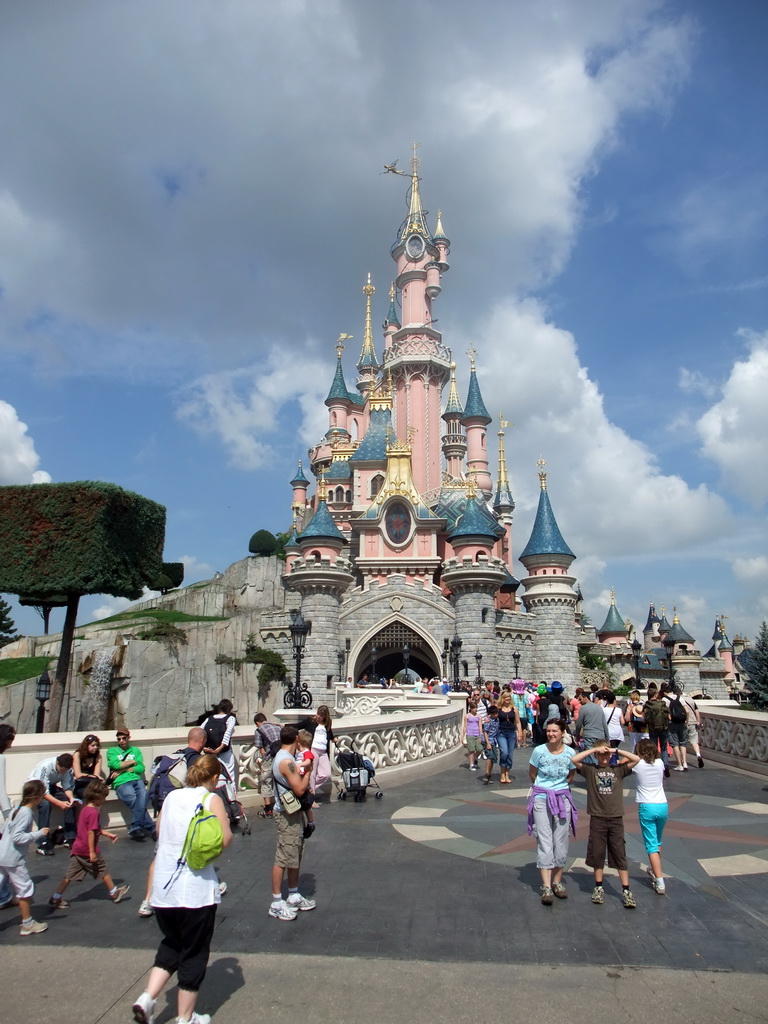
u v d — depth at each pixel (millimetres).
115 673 51250
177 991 6695
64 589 29594
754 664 58875
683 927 8188
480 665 54656
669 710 20656
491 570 56781
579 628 78125
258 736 14664
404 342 89250
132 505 31281
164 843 6172
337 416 100062
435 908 8805
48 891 9680
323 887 9656
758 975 6949
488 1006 6320
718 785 17938
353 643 59344
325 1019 6105
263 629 61750
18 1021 6039
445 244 96625
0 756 9102
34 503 30078
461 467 93375
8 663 48375
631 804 15648
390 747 18859
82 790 11664
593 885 9781
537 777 9383
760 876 10141
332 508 83562
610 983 6770
